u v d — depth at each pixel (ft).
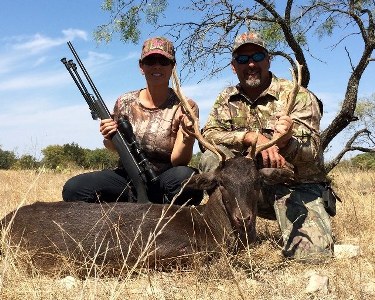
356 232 7.12
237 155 6.23
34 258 5.49
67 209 5.92
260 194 6.23
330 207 6.35
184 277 5.00
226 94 6.67
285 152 5.96
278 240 6.31
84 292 4.22
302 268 5.57
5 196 9.86
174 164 6.70
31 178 11.66
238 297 4.34
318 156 6.25
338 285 4.62
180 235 5.58
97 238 5.54
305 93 6.31
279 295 4.51
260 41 6.37
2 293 4.03
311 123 6.18
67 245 5.56
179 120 6.64
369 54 10.37
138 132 6.74
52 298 4.16
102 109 6.66
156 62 6.60
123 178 6.82
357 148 10.94
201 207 5.97
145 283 4.85
